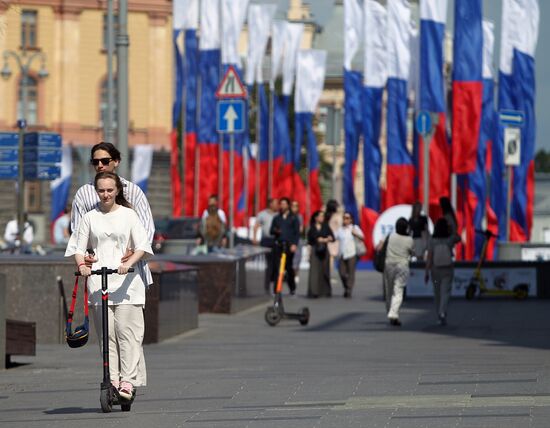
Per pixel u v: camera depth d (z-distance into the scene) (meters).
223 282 70.50
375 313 71.00
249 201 141.62
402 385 33.34
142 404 31.12
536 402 28.28
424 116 86.94
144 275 30.11
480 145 104.25
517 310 71.81
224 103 72.00
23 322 43.06
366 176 113.75
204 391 33.78
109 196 29.31
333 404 29.36
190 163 119.75
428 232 80.25
